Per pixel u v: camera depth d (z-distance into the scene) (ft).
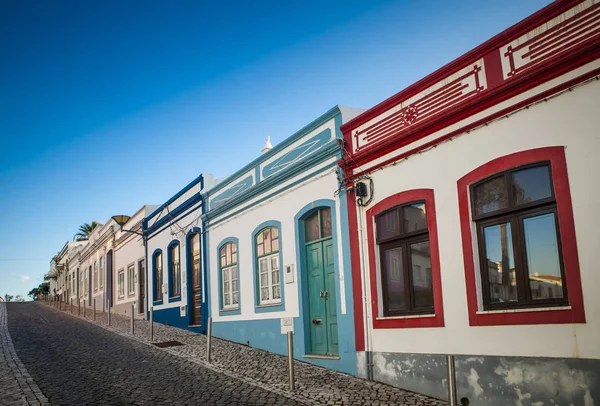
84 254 130.52
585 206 21.65
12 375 33.71
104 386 30.60
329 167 37.29
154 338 52.60
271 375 33.81
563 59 22.61
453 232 27.53
